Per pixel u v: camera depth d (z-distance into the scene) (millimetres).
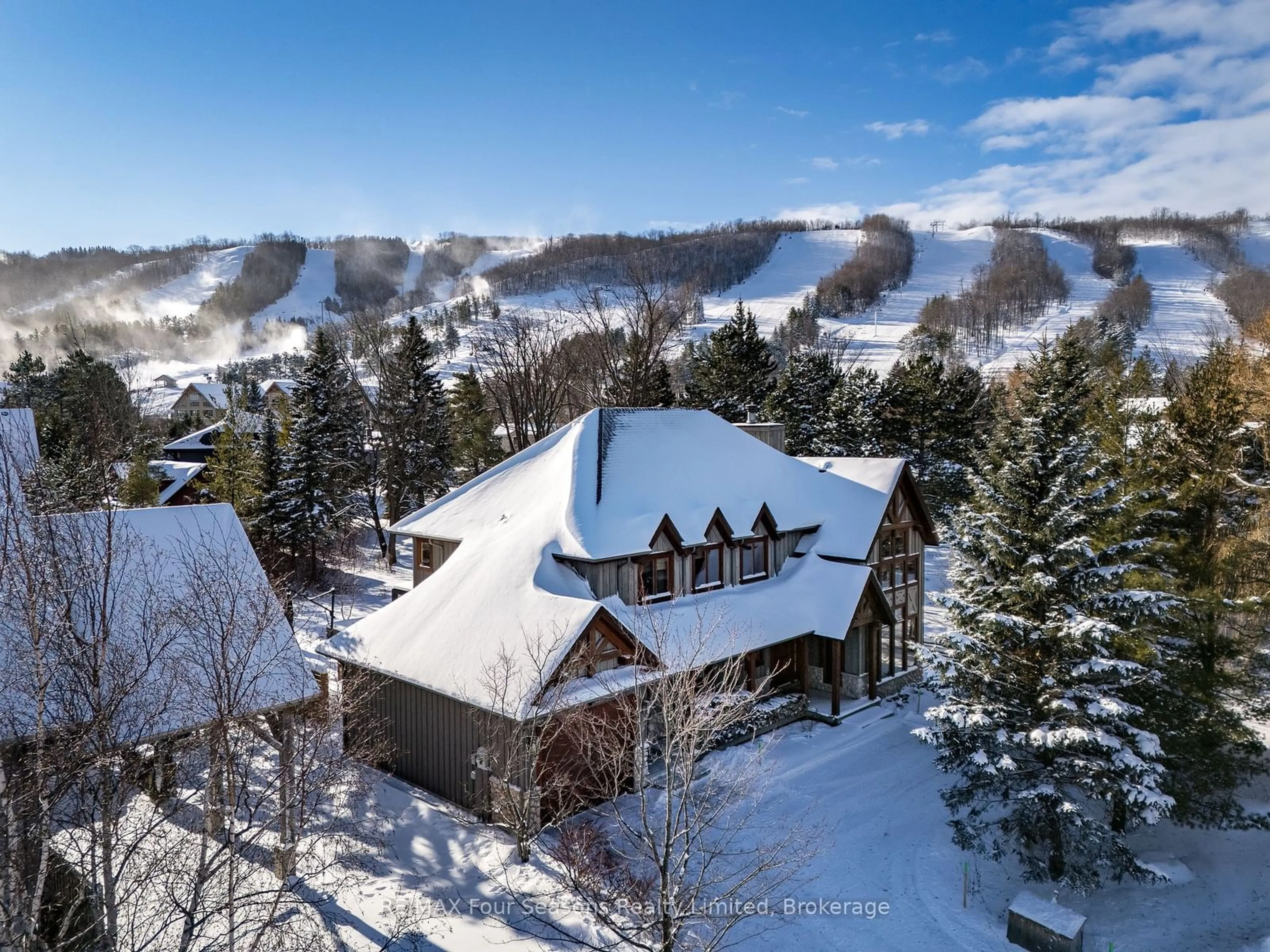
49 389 64125
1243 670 22047
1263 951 16453
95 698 11977
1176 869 19766
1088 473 19844
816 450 59000
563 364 64188
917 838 20797
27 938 10359
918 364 61844
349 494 51938
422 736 22719
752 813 19453
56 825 13203
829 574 30391
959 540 21562
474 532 29375
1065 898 18672
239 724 15008
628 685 21375
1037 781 19188
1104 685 19469
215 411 109500
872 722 28203
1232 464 26547
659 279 184625
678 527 27906
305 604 41594
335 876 18188
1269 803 22203
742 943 16531
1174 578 22125
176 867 13812
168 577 18859
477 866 18766
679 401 67312
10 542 12711
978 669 20500
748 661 27922
